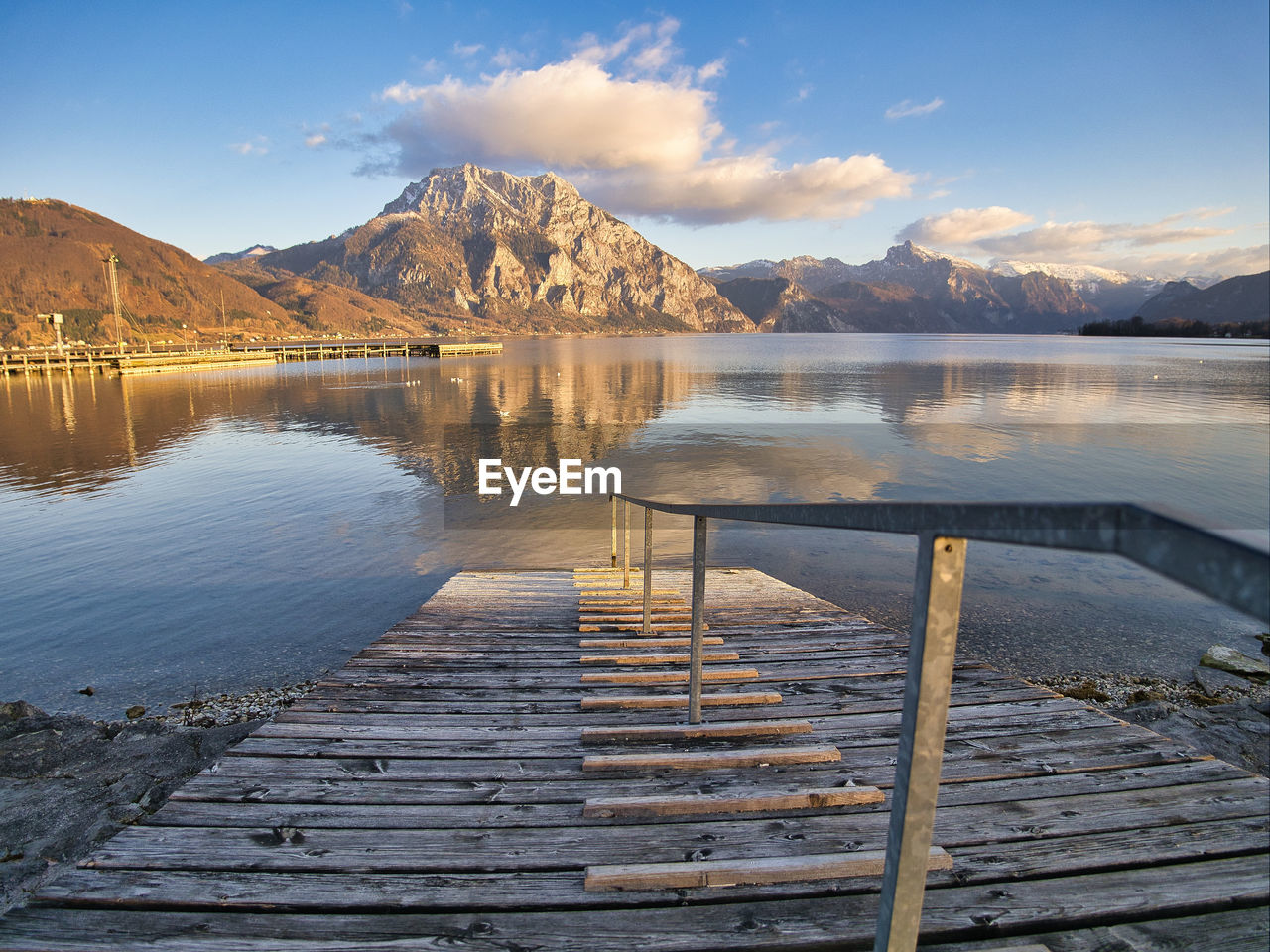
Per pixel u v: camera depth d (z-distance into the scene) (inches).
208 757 202.7
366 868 91.5
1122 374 2314.2
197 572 450.9
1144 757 118.6
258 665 314.3
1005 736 127.6
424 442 1032.2
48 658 321.4
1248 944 75.3
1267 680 284.7
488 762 122.3
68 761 200.8
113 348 3954.2
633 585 313.9
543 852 93.7
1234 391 1718.8
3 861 154.0
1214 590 16.3
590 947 76.6
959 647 325.1
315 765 122.3
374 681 169.6
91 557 485.7
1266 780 110.2
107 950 77.5
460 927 80.4
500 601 276.2
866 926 78.2
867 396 1670.8
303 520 590.9
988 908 80.9
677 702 145.9
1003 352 4315.9
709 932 78.2
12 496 693.3
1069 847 92.9
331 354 4094.5
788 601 266.2
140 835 99.7
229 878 89.6
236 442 1043.9
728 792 106.1
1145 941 75.9
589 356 4037.9
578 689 161.9
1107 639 333.4
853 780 110.7
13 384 2261.3
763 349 5246.1
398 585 426.9
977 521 33.8
